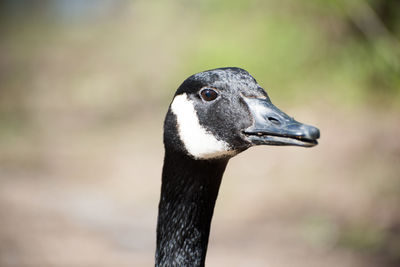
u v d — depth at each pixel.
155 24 50.88
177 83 40.03
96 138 39.72
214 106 9.73
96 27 75.12
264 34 33.88
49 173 33.06
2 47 72.06
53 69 59.66
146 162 33.91
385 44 27.06
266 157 28.67
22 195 28.70
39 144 38.84
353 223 22.17
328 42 32.31
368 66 30.66
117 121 42.72
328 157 26.75
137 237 24.42
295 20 33.28
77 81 54.28
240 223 24.09
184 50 40.53
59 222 25.44
